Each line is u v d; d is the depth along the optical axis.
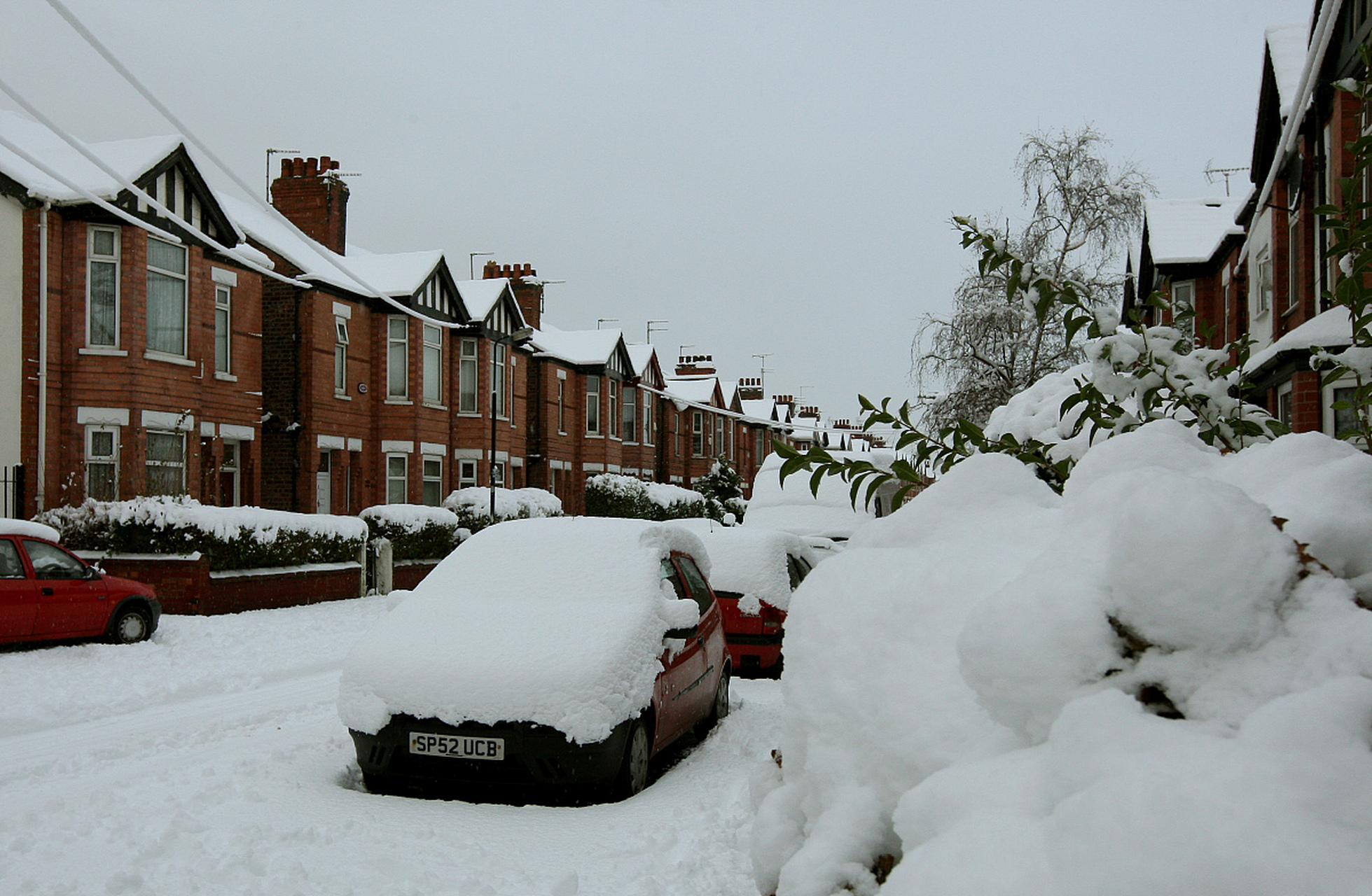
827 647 2.34
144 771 6.89
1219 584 1.54
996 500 2.62
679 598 8.04
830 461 3.22
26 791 6.42
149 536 15.43
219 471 21.28
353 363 26.94
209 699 10.05
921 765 1.95
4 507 17.05
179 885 4.49
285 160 28.72
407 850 4.95
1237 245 21.28
